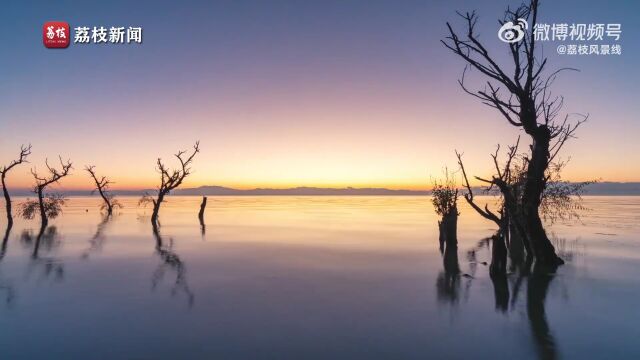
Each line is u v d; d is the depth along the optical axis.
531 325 11.06
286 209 87.06
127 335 10.19
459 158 18.75
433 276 17.20
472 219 51.69
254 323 11.13
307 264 20.03
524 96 18.30
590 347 9.54
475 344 9.70
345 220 52.03
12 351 9.20
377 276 17.20
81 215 56.47
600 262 20.27
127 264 19.92
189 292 14.48
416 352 9.20
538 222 19.31
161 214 63.38
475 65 18.89
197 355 8.98
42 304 12.92
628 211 68.81
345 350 9.28
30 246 25.91
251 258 21.81
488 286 15.44
